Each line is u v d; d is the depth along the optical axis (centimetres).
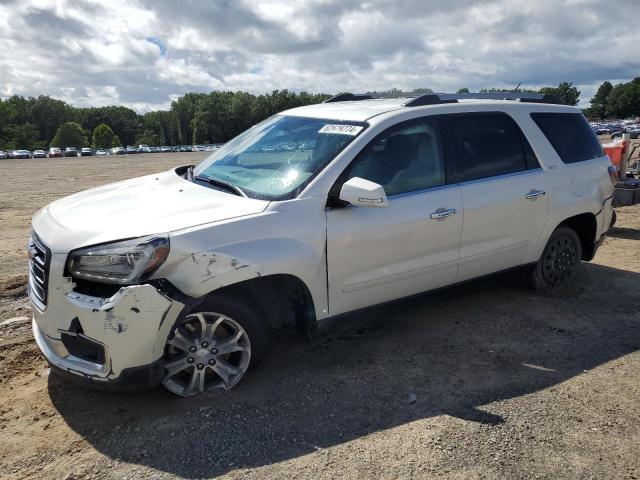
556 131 516
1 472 285
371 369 390
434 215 411
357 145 387
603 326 466
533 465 288
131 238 315
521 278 529
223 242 330
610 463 290
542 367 394
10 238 878
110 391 327
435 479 277
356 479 277
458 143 440
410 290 419
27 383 373
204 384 351
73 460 294
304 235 357
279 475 280
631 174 1049
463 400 350
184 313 322
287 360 402
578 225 555
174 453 298
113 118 17725
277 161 407
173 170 472
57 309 318
